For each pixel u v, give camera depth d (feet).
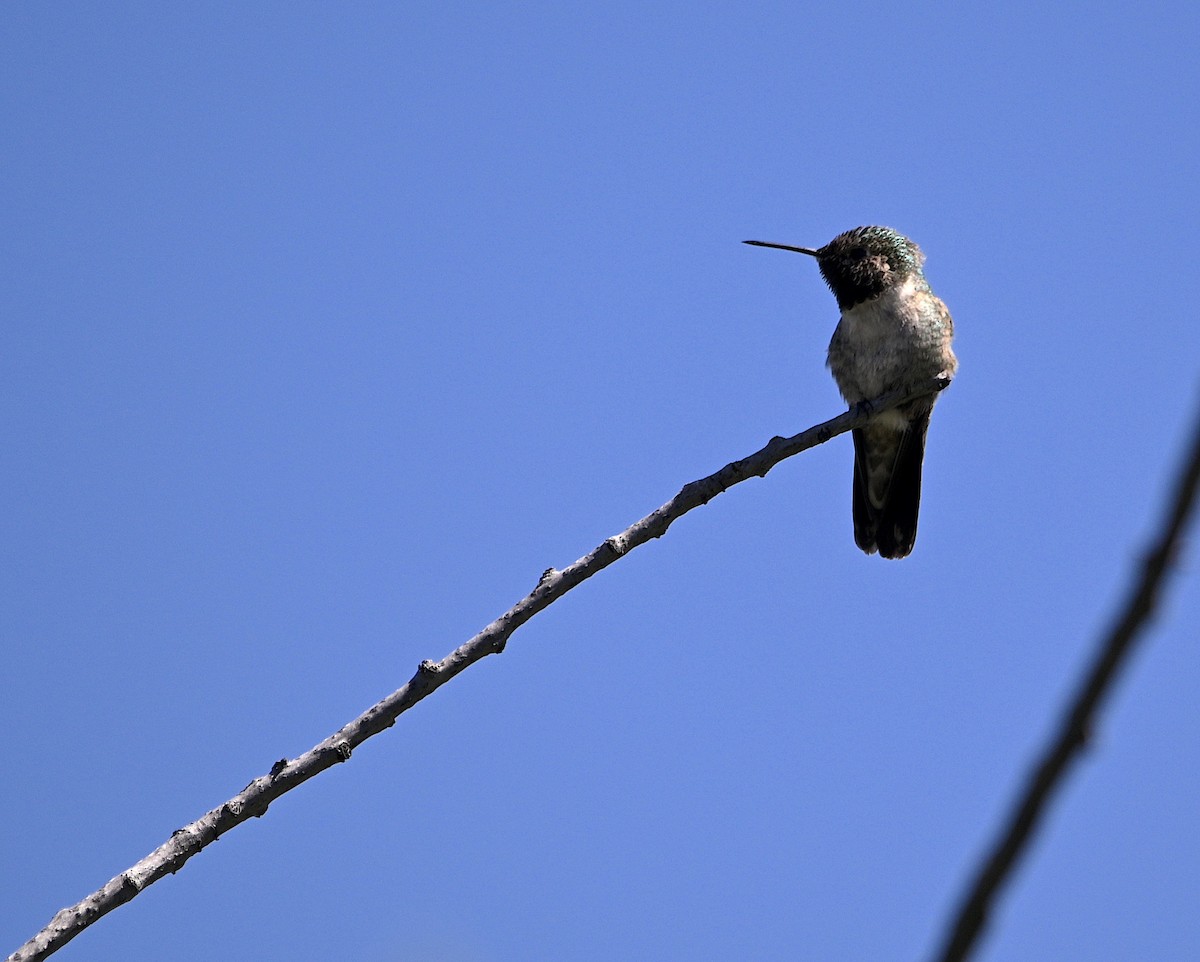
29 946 21.13
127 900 21.85
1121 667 8.84
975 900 9.18
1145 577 8.67
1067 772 9.00
